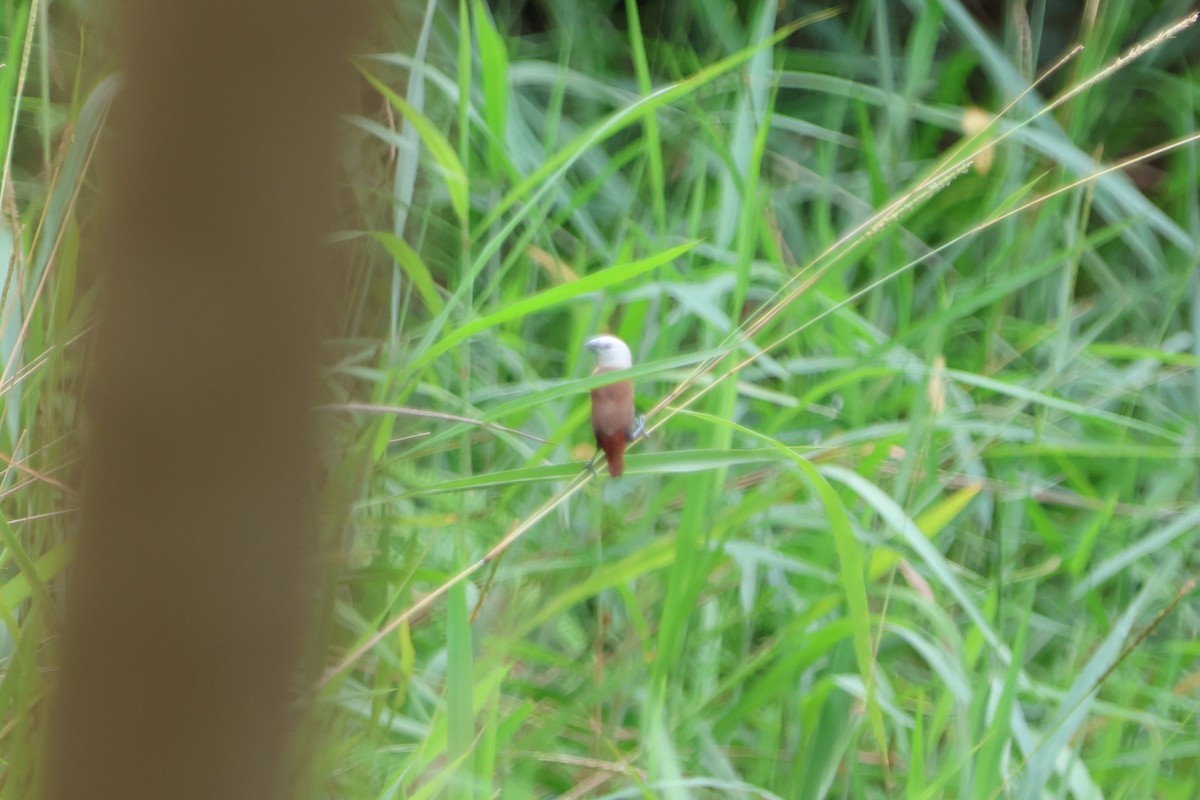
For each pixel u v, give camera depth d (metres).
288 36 9.70
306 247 9.73
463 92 10.42
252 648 9.78
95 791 9.77
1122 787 10.33
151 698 9.77
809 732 10.27
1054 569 10.61
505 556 10.43
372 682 10.27
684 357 10.12
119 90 9.71
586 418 10.58
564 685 10.43
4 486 10.16
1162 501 10.79
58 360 10.13
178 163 9.71
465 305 10.48
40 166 10.59
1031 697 10.50
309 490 9.77
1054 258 10.69
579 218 10.80
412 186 10.35
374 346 10.34
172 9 9.69
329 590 10.03
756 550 10.41
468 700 10.02
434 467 10.54
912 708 10.48
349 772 10.10
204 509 9.76
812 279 10.22
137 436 9.75
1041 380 10.77
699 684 10.40
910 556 10.55
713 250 10.74
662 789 10.15
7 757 10.09
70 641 9.77
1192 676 10.51
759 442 10.55
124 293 9.73
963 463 10.62
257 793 9.78
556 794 10.30
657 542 10.33
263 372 9.74
